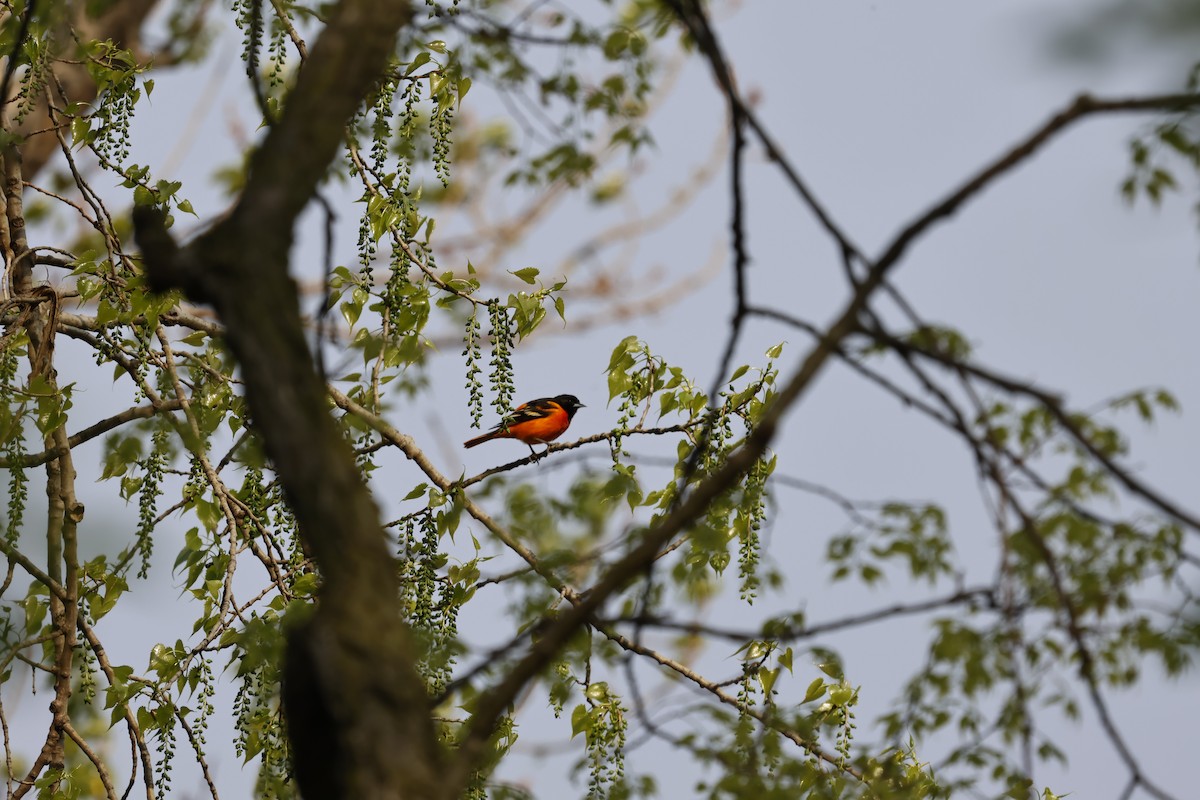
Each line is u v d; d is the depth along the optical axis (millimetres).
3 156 13789
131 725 11703
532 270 12883
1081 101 5340
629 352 12266
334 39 5359
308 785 4527
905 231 5324
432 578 11438
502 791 8945
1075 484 10047
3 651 12016
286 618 10859
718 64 5797
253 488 12523
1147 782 5598
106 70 13273
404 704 4488
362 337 12453
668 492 11641
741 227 6043
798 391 5035
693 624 5641
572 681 10562
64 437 13008
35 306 13195
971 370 5133
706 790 8602
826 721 10477
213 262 4859
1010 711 9523
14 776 12320
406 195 12875
